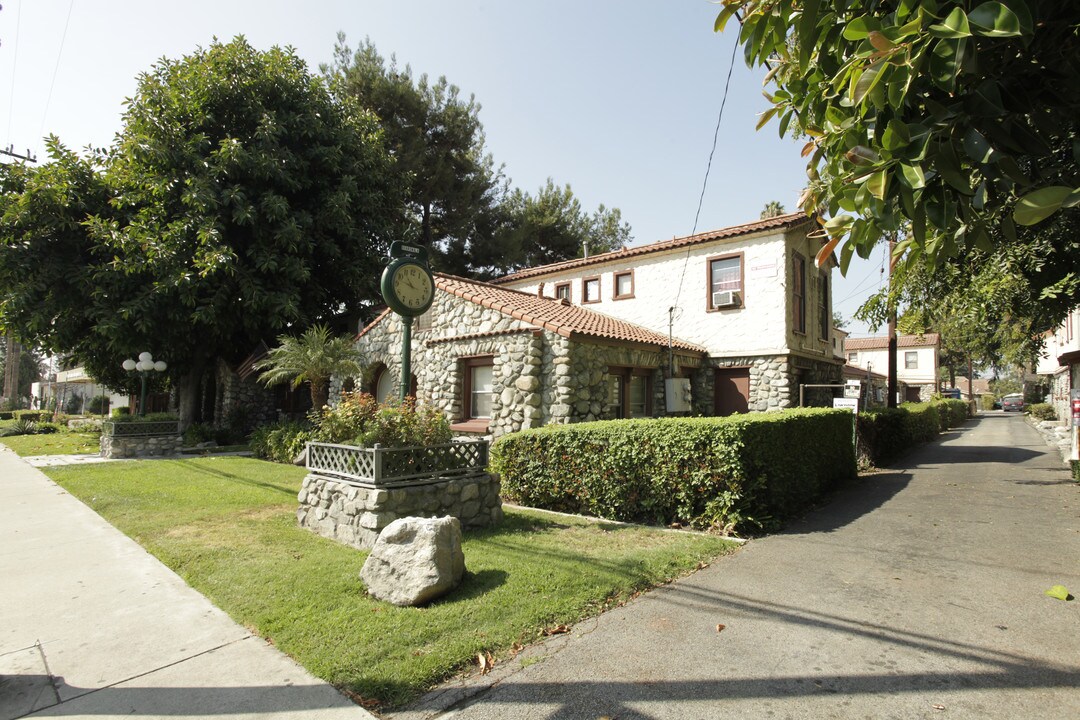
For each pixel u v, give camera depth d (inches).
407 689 109.5
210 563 190.5
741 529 228.1
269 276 658.2
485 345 416.5
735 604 152.4
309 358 494.3
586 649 126.9
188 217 579.5
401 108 887.1
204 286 593.6
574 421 372.2
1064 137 118.4
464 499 235.9
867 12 105.2
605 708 103.0
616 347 418.9
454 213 943.7
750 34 125.0
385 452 214.8
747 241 514.9
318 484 237.1
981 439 713.6
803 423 291.6
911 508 276.2
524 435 301.0
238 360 770.2
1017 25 76.4
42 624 145.1
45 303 574.2
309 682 114.3
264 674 117.9
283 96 680.4
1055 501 289.7
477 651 125.0
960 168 91.2
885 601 153.8
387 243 803.4
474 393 442.6
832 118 115.3
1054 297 279.4
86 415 1322.6
